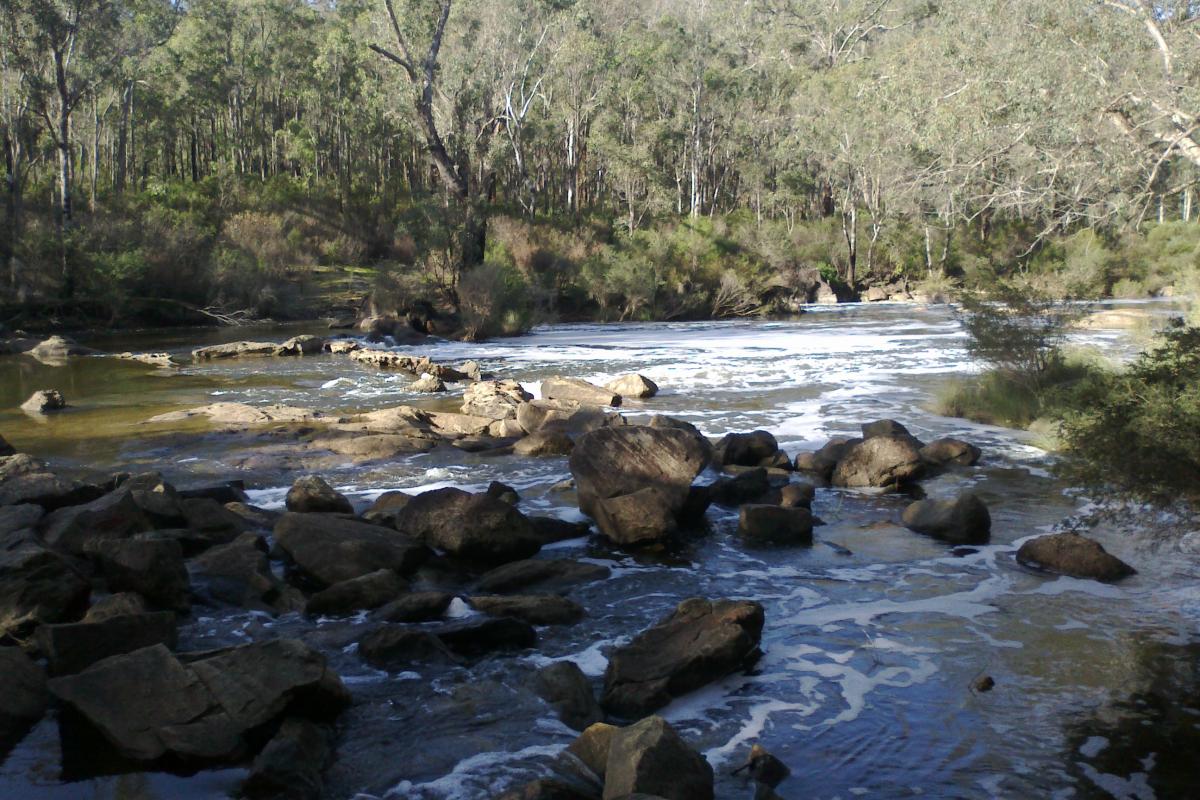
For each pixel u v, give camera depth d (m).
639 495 9.04
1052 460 12.45
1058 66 16.73
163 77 61.88
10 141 47.62
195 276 39.81
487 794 4.55
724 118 70.94
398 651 6.14
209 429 14.58
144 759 4.79
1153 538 7.68
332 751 4.97
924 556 8.52
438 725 5.26
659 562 8.46
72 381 20.86
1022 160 17.06
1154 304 40.69
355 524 8.28
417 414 15.08
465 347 29.72
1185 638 6.41
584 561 8.52
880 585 7.73
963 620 6.87
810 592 7.59
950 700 5.57
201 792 4.59
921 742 5.08
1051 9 16.97
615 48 72.31
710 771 4.58
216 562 7.64
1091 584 7.63
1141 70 16.19
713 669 5.86
